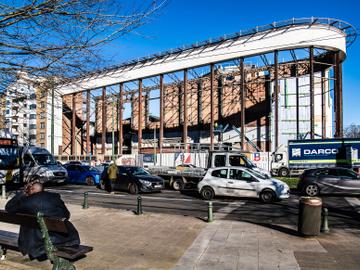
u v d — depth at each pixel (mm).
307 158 28938
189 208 13117
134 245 7219
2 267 5660
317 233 8000
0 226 9102
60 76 6688
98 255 6473
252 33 43625
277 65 42000
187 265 5914
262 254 6617
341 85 42469
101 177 20656
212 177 15836
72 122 60969
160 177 19172
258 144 50031
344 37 42438
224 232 8508
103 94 56688
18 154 20312
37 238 5461
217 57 45938
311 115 40281
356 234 8570
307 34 40469
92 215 10797
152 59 52688
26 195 5684
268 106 49812
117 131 66250
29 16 5629
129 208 13031
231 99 52969
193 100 57312
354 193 16406
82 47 6156
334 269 5781
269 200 14617
